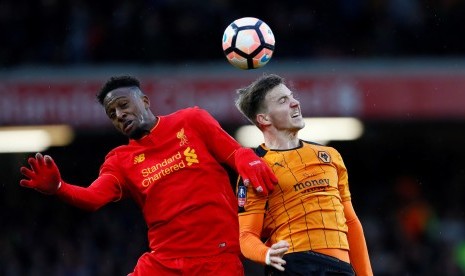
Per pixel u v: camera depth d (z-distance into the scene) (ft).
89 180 216.95
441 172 225.56
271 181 81.71
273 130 87.35
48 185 80.12
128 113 85.97
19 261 202.18
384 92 190.08
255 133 201.46
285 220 84.58
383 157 227.20
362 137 221.46
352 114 189.06
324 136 211.41
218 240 84.79
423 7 210.38
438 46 207.51
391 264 198.59
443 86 190.60
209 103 187.52
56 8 208.13
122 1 208.44
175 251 84.74
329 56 207.10
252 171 81.46
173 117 87.56
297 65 191.11
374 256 199.31
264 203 85.05
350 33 210.38
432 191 223.30
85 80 189.37
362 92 189.57
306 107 188.75
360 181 227.40
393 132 220.02
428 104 190.49
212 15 208.23
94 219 208.44
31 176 79.92
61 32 207.31
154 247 85.97
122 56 203.72
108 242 203.72
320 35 210.18
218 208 85.10
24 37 207.31
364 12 211.00
